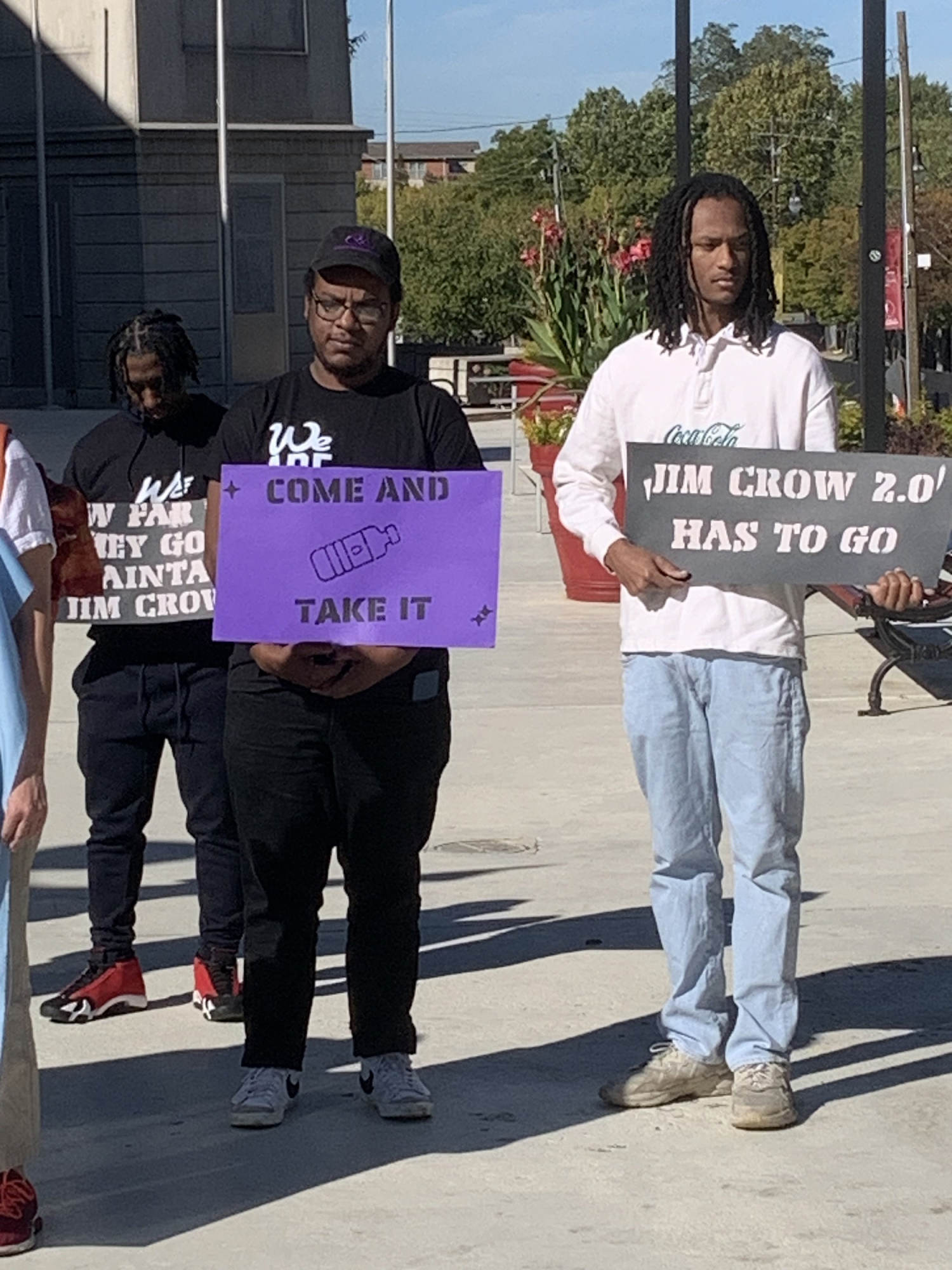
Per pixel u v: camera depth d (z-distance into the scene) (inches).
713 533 183.6
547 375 604.7
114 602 222.2
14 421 1304.1
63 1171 181.3
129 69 1393.9
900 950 246.4
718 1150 182.9
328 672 181.5
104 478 223.0
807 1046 211.3
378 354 184.9
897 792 334.6
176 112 1414.9
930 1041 212.1
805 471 181.9
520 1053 211.5
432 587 180.1
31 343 1461.6
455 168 6579.7
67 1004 225.5
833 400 186.5
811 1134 186.4
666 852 190.5
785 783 185.9
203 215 1433.3
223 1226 168.2
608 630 490.9
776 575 183.3
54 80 1425.9
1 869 158.1
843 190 4065.0
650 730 187.3
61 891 287.3
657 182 3853.3
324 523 179.5
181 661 223.0
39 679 161.3
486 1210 170.4
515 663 451.8
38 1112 165.3
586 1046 213.2
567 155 4350.4
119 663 224.4
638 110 4379.9
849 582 183.0
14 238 1455.5
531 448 534.9
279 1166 181.2
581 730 387.2
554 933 259.0
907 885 279.1
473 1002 229.6
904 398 1278.3
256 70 1448.1
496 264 1927.9
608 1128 188.9
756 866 186.4
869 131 438.6
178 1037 220.4
